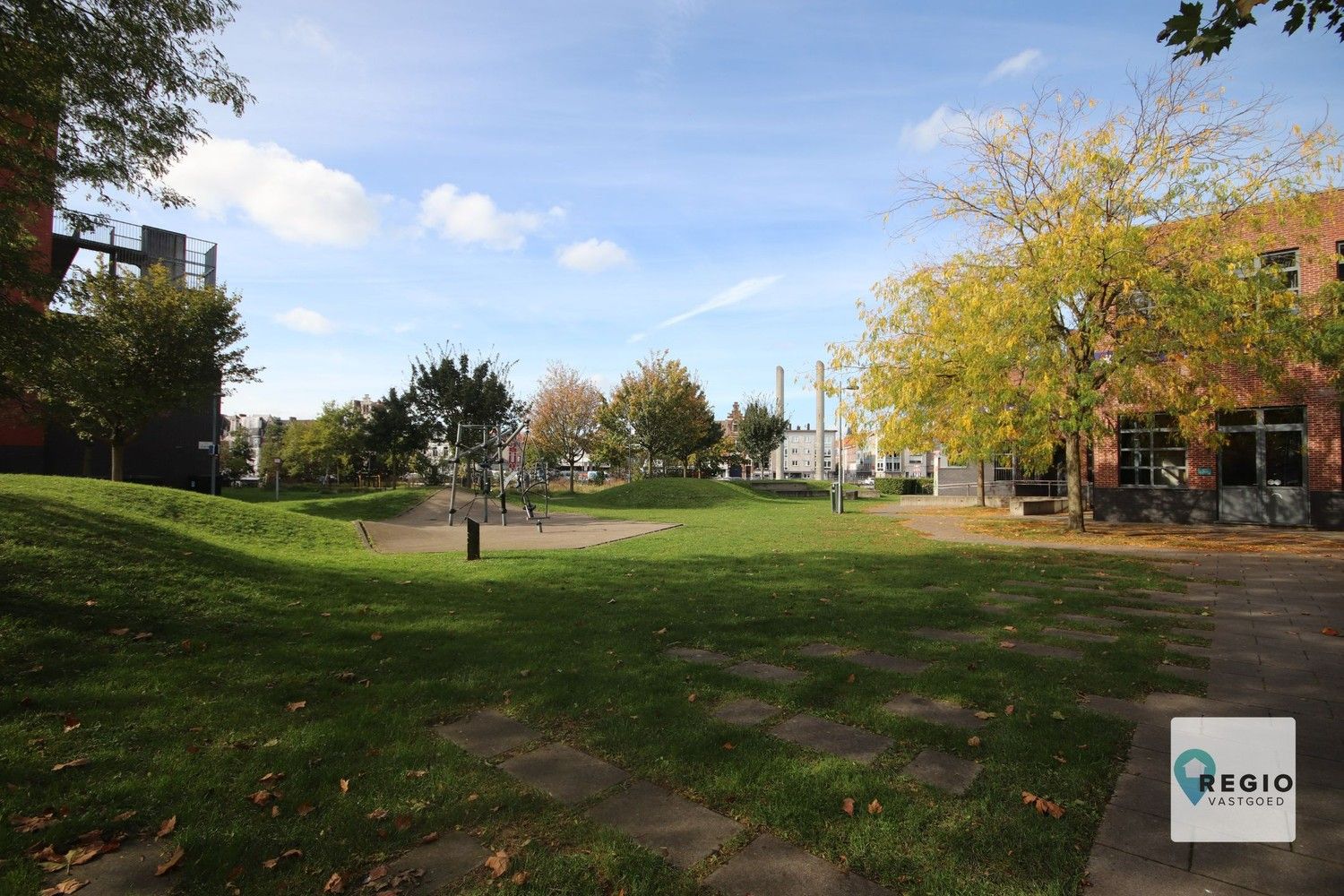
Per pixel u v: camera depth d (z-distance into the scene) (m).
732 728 4.27
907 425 18.97
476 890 2.68
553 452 50.28
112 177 7.66
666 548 13.79
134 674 4.91
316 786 3.50
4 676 4.59
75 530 7.75
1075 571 10.29
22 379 7.57
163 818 3.17
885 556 12.21
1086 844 3.00
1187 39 3.98
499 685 5.03
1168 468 18.61
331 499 25.00
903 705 4.67
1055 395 14.17
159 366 21.20
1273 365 14.13
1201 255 13.80
